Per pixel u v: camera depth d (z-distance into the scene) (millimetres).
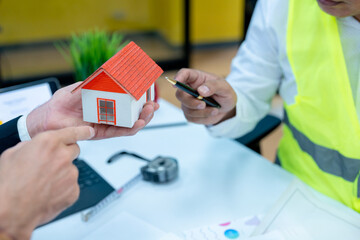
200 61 3779
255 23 917
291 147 927
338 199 806
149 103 594
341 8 647
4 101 830
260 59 907
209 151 922
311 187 822
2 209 404
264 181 801
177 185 786
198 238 641
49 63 3295
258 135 1038
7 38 3242
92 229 660
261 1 907
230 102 809
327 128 791
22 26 3244
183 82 741
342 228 656
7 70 3117
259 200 742
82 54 1100
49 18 3311
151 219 689
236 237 641
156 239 630
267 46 888
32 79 3029
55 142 450
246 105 901
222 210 713
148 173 776
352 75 737
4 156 457
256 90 924
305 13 793
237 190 771
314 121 812
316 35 774
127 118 534
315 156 836
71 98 591
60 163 447
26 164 427
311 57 789
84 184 771
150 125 1045
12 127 592
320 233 643
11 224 409
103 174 823
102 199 729
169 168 779
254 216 696
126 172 832
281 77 951
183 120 1080
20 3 3146
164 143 963
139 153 912
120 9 3543
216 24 4070
